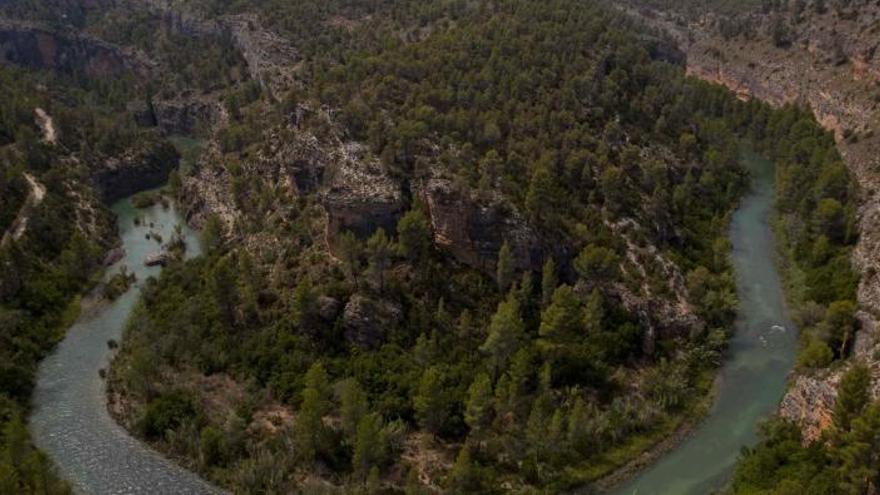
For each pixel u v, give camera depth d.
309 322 137.00
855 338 137.88
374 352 133.38
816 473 105.69
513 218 144.75
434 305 139.25
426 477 114.44
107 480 115.94
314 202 161.25
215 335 142.00
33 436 125.56
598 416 125.31
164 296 158.12
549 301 141.25
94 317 163.62
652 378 135.88
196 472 117.38
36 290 161.62
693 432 128.25
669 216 177.38
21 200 186.00
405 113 168.62
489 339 127.44
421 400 118.38
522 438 118.88
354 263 138.38
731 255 185.50
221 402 129.38
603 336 140.00
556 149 169.62
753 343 151.62
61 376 142.75
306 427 113.50
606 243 154.88
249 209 179.88
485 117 168.62
